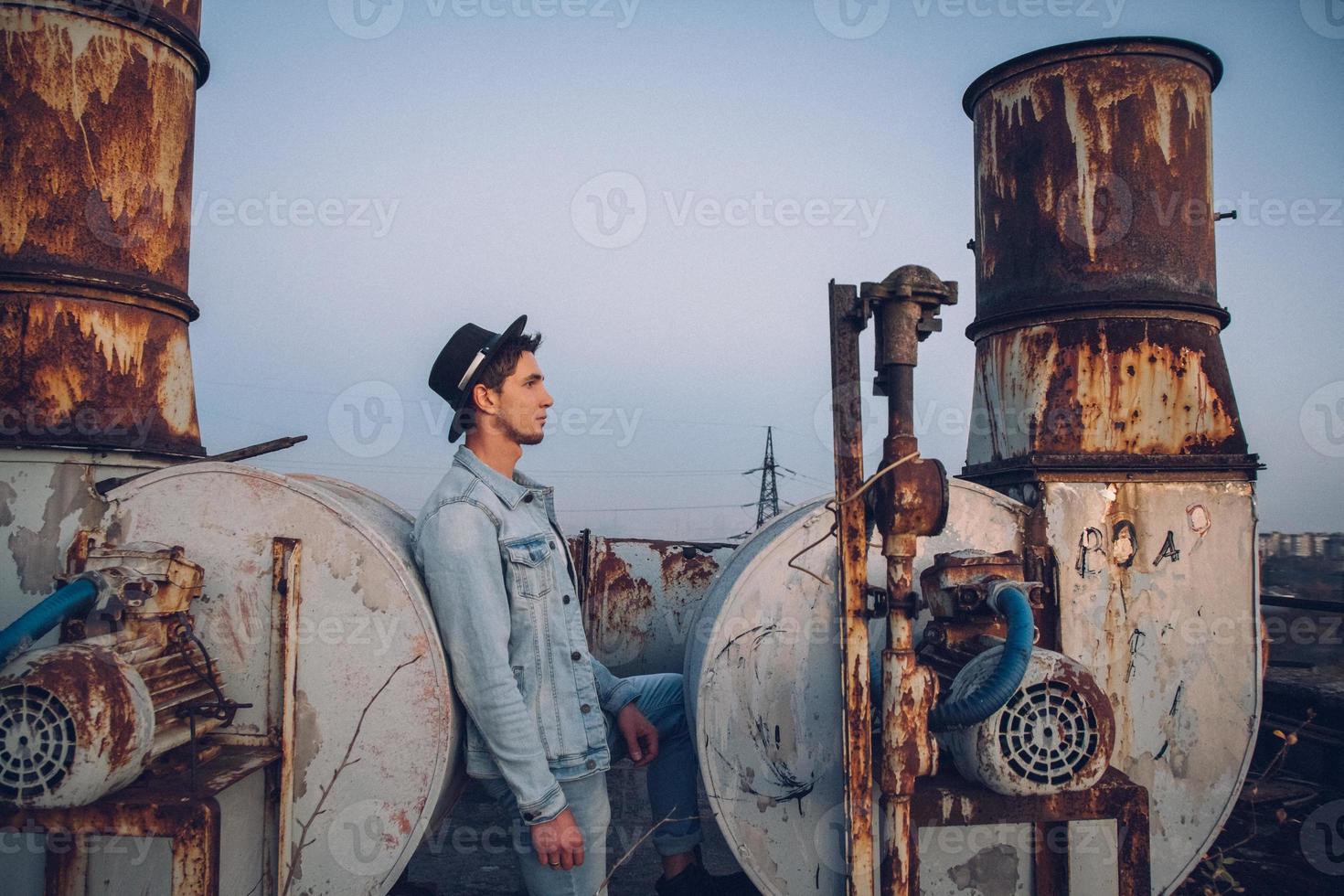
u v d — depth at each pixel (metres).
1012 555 2.67
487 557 2.38
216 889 1.96
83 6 3.10
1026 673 2.20
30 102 3.05
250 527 2.43
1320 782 4.21
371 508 2.89
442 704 2.38
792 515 2.84
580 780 2.41
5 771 1.83
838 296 2.36
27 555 2.79
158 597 2.21
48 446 2.82
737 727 2.56
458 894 3.23
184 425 3.43
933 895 2.69
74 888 2.34
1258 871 3.33
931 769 2.22
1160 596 3.04
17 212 3.04
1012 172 3.54
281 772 2.35
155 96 3.31
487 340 2.65
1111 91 3.34
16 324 2.98
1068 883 2.66
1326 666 5.10
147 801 1.92
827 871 2.57
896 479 2.21
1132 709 3.01
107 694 1.86
